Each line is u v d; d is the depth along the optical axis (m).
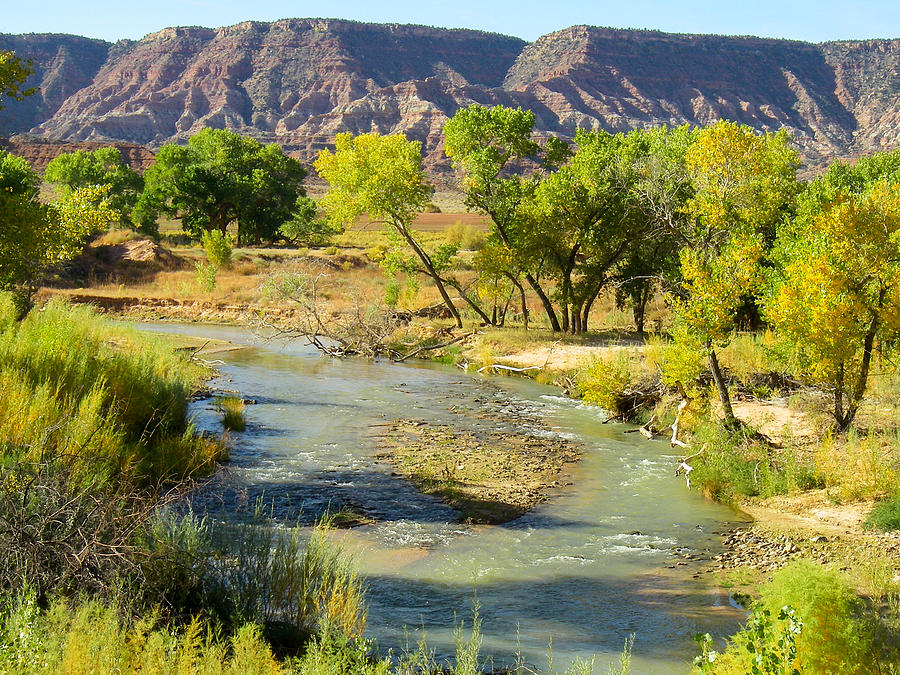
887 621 7.97
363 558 11.11
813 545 11.88
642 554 11.81
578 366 28.17
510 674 7.54
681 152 32.84
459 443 18.77
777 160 32.78
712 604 9.87
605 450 18.62
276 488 14.23
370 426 20.28
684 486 15.68
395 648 7.91
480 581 10.50
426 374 29.94
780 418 18.80
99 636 5.50
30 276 20.73
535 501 14.49
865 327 16.17
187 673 5.33
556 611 9.56
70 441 10.46
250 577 7.93
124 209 80.50
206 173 78.38
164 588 7.09
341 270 58.50
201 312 44.75
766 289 17.72
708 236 18.95
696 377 18.77
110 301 45.25
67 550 6.83
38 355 14.59
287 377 27.45
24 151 150.12
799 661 6.33
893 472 13.67
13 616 5.46
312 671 5.65
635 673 7.80
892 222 15.73
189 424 16.64
